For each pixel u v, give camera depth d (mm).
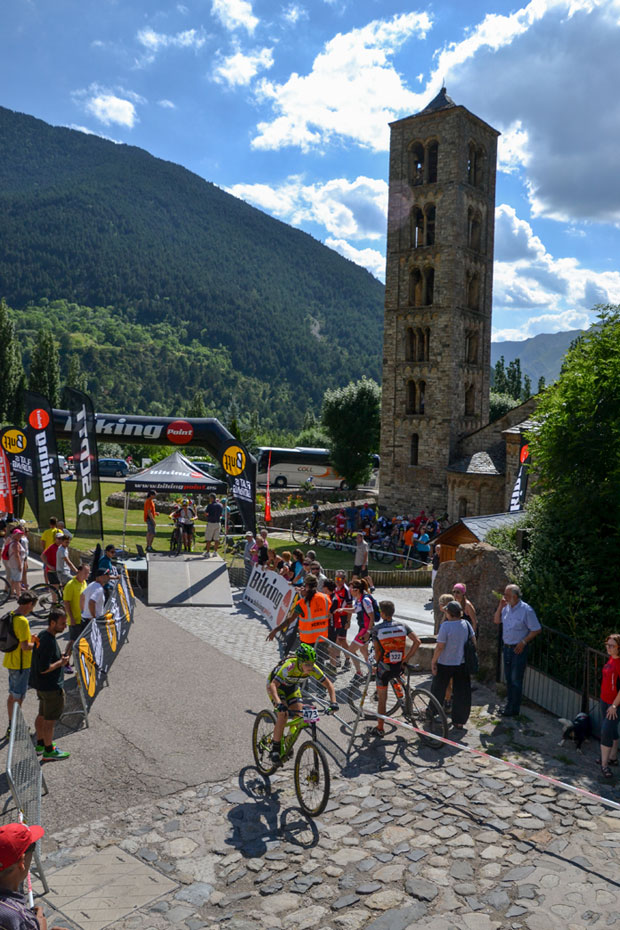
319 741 10227
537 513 16375
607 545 14711
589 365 16688
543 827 8414
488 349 56031
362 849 7898
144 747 10609
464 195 51531
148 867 7535
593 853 7820
